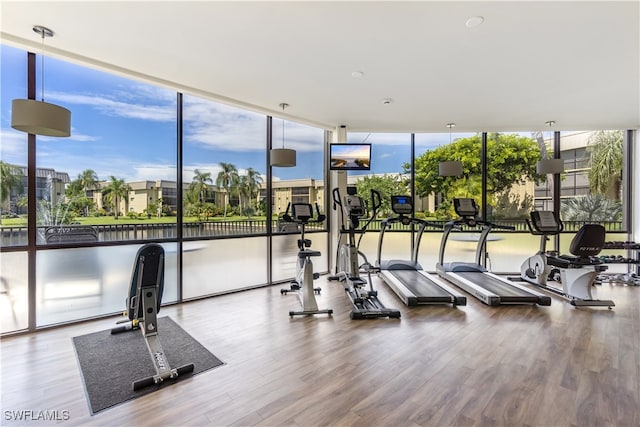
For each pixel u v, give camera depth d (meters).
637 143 5.91
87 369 2.52
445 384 2.29
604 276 5.73
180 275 4.30
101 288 3.73
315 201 6.05
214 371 2.49
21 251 3.22
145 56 3.17
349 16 2.47
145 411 2.00
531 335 3.19
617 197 6.21
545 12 2.39
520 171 6.35
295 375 2.42
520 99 4.35
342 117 5.30
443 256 6.00
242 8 2.37
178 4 2.32
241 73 3.58
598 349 2.86
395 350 2.85
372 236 6.60
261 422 1.89
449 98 4.34
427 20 2.52
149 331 2.55
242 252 4.99
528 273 5.42
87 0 2.28
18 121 2.42
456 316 3.77
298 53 3.10
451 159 6.44
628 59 3.15
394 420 1.90
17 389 2.24
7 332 3.16
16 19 2.53
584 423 1.87
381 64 3.33
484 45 2.92
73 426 1.87
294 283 4.81
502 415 1.95
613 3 2.27
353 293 4.36
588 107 4.67
